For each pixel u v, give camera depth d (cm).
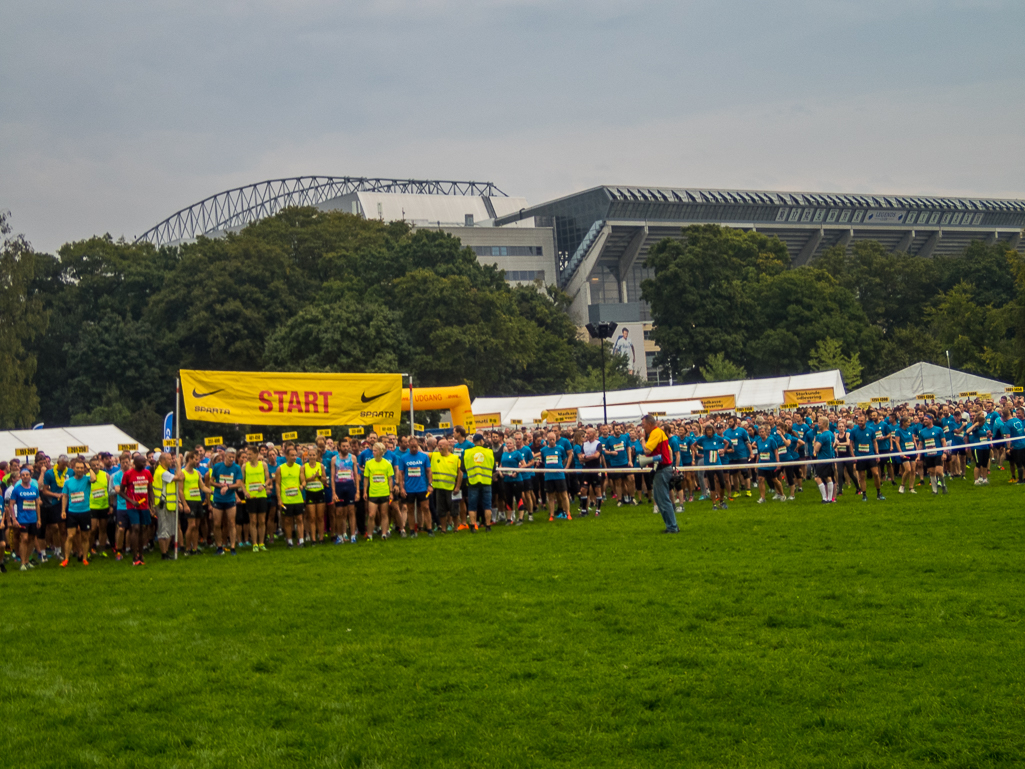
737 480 3039
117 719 933
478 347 7938
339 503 2333
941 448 2669
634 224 16400
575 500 3125
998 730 793
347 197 19038
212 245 9406
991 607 1173
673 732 827
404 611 1343
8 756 839
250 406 2683
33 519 2130
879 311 11956
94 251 11375
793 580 1402
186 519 2319
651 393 5659
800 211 17888
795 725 831
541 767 773
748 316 9900
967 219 19675
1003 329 7862
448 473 2433
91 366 9275
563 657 1069
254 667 1098
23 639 1288
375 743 834
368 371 7150
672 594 1352
